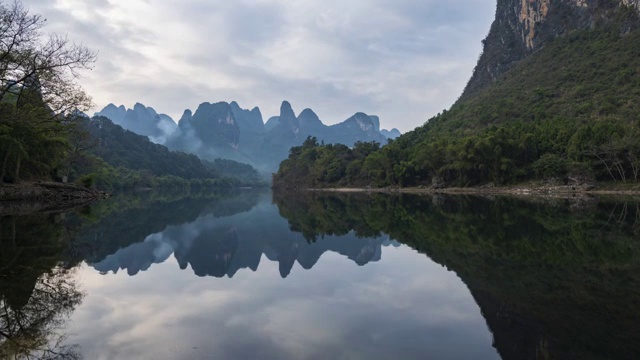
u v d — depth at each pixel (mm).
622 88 75875
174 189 118188
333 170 107688
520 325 5820
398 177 84438
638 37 91062
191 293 7840
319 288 8281
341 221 23594
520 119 80938
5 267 9672
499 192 59969
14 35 21766
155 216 26328
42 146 35312
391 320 6156
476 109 101250
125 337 5375
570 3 120562
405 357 4727
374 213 28891
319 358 4691
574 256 11172
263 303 7145
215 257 11938
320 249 13609
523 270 9555
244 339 5324
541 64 109500
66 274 9211
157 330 5676
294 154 136375
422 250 12820
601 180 54469
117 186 89938
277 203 46188
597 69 89438
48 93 26984
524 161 62562
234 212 31516
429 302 7133
